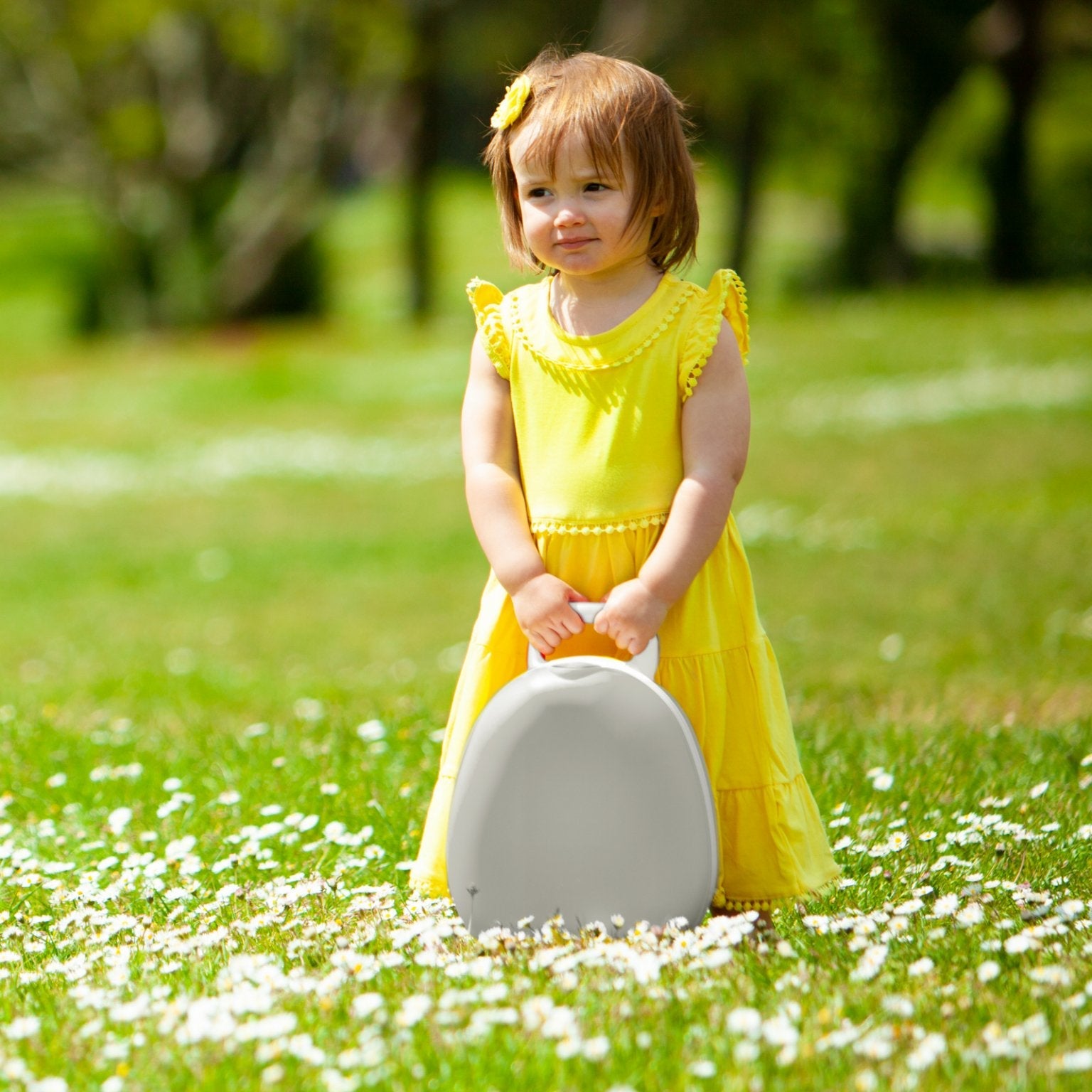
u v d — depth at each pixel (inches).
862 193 1861.5
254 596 598.2
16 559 708.7
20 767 283.7
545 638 170.2
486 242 2357.3
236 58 1614.2
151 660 468.4
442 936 170.1
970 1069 130.5
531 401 179.0
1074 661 384.8
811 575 564.1
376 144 2878.9
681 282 178.5
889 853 207.9
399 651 479.2
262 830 221.6
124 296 1739.7
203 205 1728.6
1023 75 1766.7
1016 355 1093.1
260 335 1652.3
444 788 183.8
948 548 595.5
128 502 873.5
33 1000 158.7
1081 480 731.4
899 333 1214.3
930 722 300.2
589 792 166.2
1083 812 224.7
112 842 234.4
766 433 932.0
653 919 165.6
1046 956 158.2
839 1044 133.6
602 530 173.5
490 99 2207.2
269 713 344.2
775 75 1665.8
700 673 175.8
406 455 980.6
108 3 1530.5
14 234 2460.6
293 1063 137.7
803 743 273.3
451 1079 133.0
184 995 152.6
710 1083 130.3
